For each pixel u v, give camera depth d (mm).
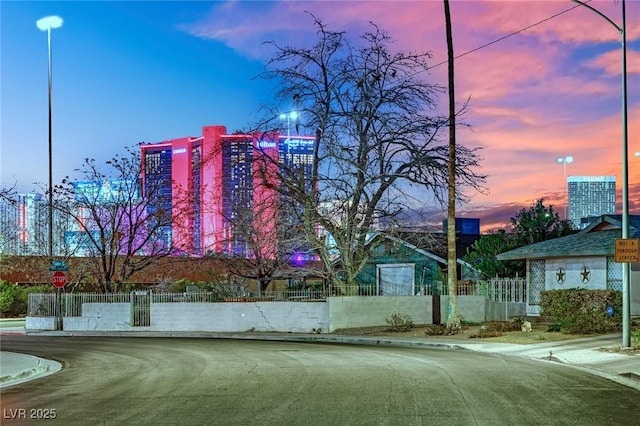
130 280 42781
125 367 16734
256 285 44062
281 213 29984
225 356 18766
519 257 30062
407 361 16562
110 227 39625
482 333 23453
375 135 28531
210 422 9203
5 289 44875
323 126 28391
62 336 30938
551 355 17484
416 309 30438
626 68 18219
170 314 32938
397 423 8906
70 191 38469
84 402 11250
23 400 11734
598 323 22188
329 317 28406
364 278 42781
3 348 23609
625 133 18266
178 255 40031
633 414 9539
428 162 27641
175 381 13531
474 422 8953
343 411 9781
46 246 43281
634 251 17906
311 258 33188
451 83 25531
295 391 11742
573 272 28516
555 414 9500
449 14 25375
